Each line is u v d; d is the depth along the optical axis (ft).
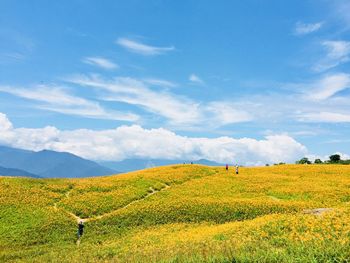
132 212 143.84
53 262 86.22
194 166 269.03
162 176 220.84
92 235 124.77
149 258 54.60
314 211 85.61
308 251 43.45
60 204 160.66
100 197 171.53
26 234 127.13
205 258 45.68
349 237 52.80
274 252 44.32
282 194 164.14
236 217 128.36
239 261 42.70
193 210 139.03
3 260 98.78
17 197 162.61
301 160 346.74
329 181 193.06
